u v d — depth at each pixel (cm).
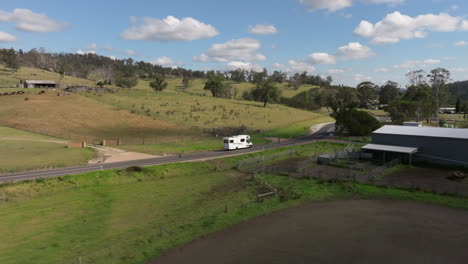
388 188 3697
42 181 3803
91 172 4262
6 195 3384
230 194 3703
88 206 3291
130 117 9950
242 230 2605
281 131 9331
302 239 2386
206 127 9469
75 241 2450
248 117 11538
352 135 8231
